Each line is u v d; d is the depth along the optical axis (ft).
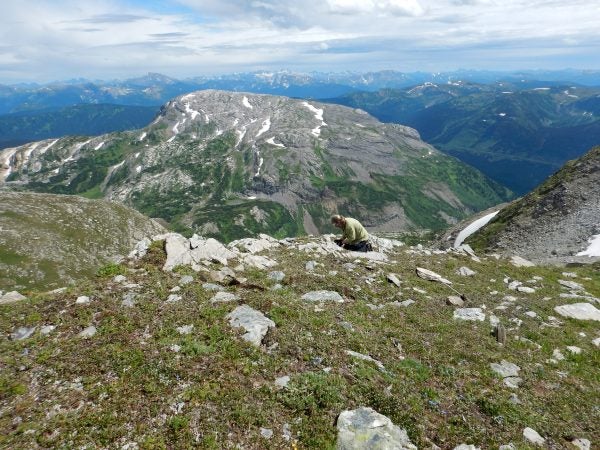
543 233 289.74
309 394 35.42
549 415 40.09
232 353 39.65
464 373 44.39
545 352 54.34
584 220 275.80
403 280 73.97
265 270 66.90
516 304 71.26
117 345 40.09
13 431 30.01
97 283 53.36
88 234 524.52
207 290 53.11
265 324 44.96
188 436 30.04
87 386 34.73
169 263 60.29
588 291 89.20
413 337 50.75
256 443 30.32
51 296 50.78
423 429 34.14
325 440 31.09
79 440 29.19
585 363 53.26
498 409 38.58
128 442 29.32
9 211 506.89
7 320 45.01
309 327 46.50
